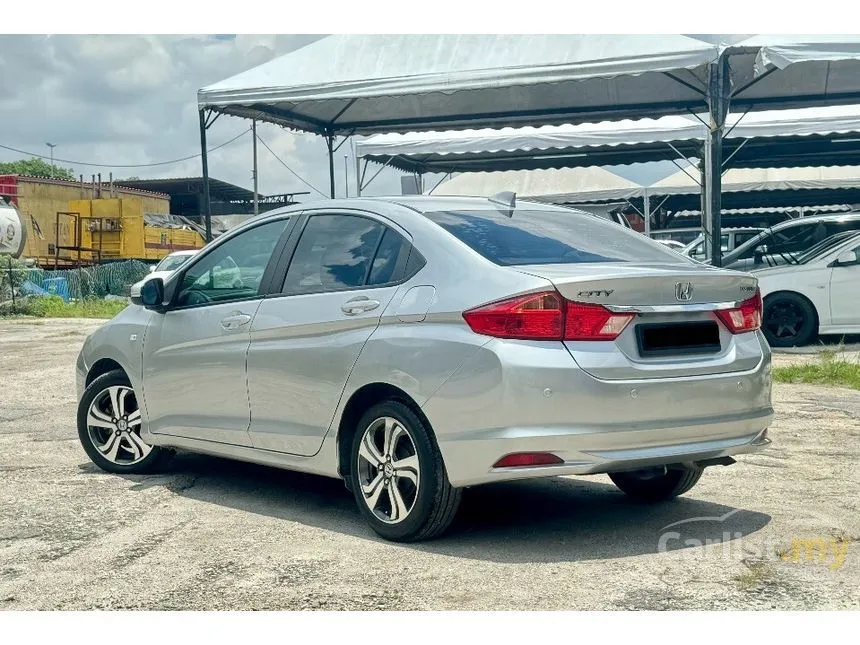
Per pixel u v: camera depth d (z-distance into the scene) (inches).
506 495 219.8
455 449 168.7
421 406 172.7
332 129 815.7
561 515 200.7
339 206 206.8
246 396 208.5
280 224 215.9
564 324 164.6
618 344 167.3
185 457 265.1
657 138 751.1
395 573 162.9
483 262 175.8
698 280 176.7
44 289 1190.3
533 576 160.4
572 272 170.6
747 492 218.4
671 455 170.6
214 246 227.8
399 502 179.3
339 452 189.9
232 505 212.1
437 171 1016.2
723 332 180.9
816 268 529.7
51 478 239.5
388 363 178.2
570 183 1061.1
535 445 161.9
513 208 210.7
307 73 602.2
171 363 227.0
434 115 784.9
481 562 168.4
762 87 674.2
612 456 165.0
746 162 994.7
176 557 174.1
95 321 888.9
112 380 244.7
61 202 1731.1
